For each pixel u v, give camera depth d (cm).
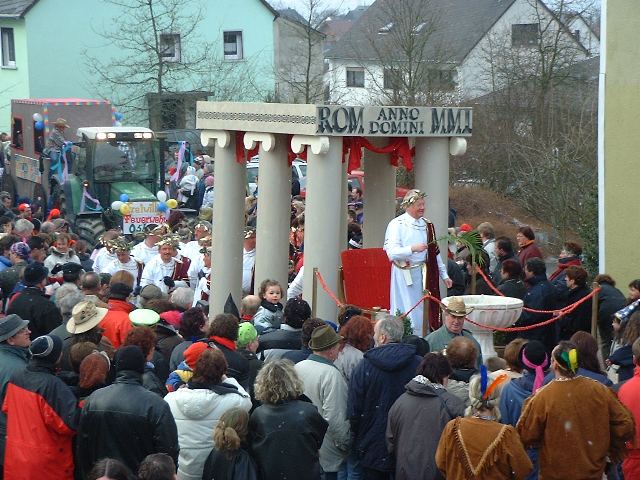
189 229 1983
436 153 1309
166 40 4584
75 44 4641
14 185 3238
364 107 1244
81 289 1120
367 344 845
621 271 1484
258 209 1395
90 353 762
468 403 737
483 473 623
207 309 1488
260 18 4878
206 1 4784
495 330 1148
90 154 2577
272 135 1345
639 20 1438
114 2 4353
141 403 679
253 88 4697
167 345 884
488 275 1434
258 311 1034
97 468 536
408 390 712
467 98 3772
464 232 1348
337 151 1251
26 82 4656
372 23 5297
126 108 4459
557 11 3866
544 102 3262
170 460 551
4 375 760
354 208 2398
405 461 696
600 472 678
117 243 1470
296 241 1705
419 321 1205
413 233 1195
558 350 677
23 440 715
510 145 3042
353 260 1273
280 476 683
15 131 3200
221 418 675
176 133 3881
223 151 1448
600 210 1498
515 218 2888
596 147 2423
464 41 4781
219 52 4825
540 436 681
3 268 1355
